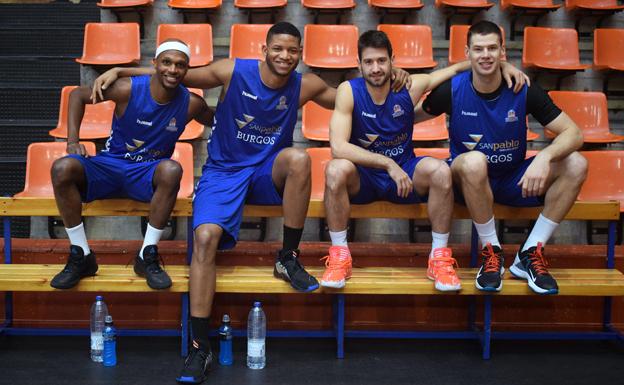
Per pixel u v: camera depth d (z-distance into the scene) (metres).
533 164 2.53
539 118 2.69
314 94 2.76
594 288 2.67
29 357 2.75
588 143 4.22
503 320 3.23
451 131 2.80
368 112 2.69
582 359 2.83
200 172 4.07
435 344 3.00
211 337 3.05
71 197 2.57
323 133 4.12
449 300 3.21
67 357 2.76
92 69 4.57
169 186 2.60
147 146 2.73
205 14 4.97
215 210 2.53
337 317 2.85
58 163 2.52
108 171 2.65
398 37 4.74
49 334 2.87
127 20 5.00
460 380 2.56
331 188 2.61
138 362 2.71
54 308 3.15
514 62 4.79
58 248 3.18
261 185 2.69
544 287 2.59
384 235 3.86
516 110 2.68
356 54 4.69
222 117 2.74
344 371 2.64
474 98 2.70
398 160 2.80
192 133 4.05
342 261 2.64
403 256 3.20
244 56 4.60
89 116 4.12
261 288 2.64
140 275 2.71
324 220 3.79
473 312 3.16
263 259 3.18
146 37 4.99
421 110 2.84
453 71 2.77
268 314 3.18
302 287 2.62
